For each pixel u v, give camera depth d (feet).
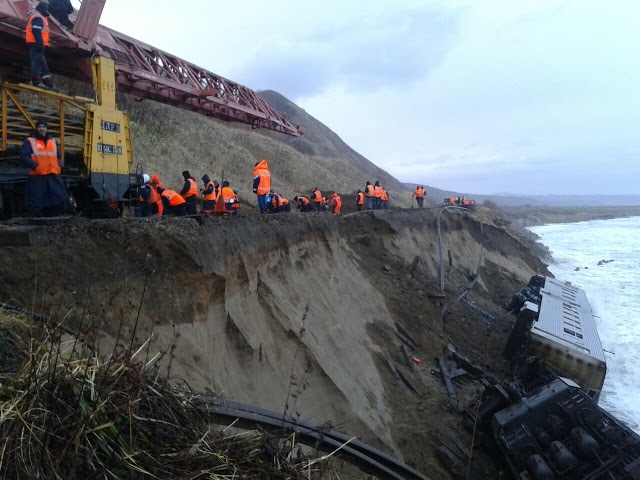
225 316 27.17
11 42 33.83
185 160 90.89
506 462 36.24
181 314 23.29
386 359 44.75
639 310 99.66
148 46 54.65
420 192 118.21
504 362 57.88
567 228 335.26
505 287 102.53
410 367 46.88
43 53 28.76
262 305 33.17
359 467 16.20
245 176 112.88
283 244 41.60
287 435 12.32
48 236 20.94
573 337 50.65
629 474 28.96
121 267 22.25
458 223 112.47
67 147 29.45
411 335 53.52
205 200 43.83
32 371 9.52
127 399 9.90
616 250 210.38
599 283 132.98
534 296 74.13
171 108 119.65
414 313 58.39
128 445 9.26
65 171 29.43
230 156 120.47
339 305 45.37
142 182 35.78
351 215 75.92
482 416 39.01
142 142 81.00
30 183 24.56
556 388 36.09
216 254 28.14
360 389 36.99
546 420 34.99
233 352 26.81
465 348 57.57
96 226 22.98
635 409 53.57
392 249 75.92
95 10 34.78
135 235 23.86
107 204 31.07
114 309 20.24
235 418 13.09
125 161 32.63
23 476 7.98
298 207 80.18
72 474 8.34
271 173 144.36
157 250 24.04
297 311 36.91
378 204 95.81
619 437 31.81
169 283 23.63
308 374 31.83
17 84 26.18
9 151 26.43
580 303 70.85
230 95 66.59
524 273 123.85
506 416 36.01
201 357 22.40
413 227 88.74
